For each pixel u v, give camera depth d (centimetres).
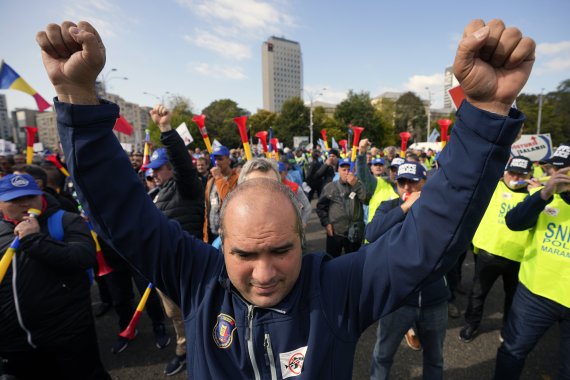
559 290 195
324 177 856
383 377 222
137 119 8631
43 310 187
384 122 4903
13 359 194
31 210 190
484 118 68
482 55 68
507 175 294
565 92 5203
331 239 405
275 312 88
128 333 260
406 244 84
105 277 342
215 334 92
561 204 204
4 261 179
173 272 101
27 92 380
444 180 75
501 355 220
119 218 89
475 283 308
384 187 380
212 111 5247
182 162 268
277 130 4700
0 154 511
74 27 73
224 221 82
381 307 91
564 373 197
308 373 83
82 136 79
